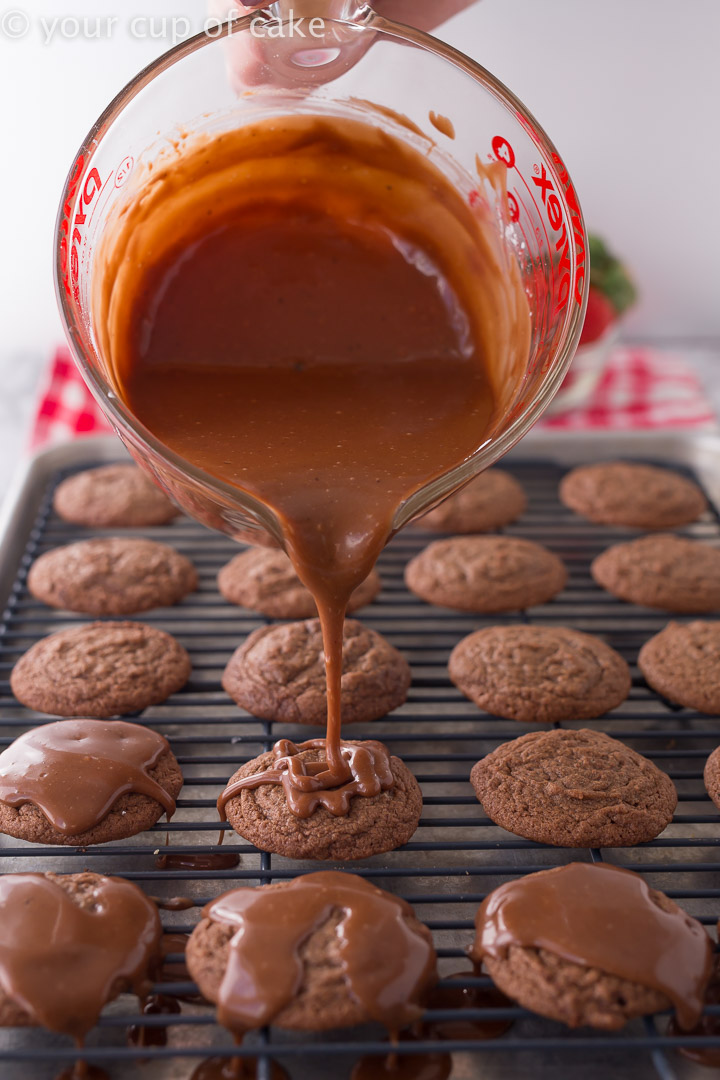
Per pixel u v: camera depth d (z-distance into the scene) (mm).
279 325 489
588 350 737
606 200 853
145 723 496
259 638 529
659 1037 396
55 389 756
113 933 408
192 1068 397
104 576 562
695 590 565
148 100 453
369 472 437
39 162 819
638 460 668
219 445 445
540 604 569
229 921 412
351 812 449
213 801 465
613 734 497
